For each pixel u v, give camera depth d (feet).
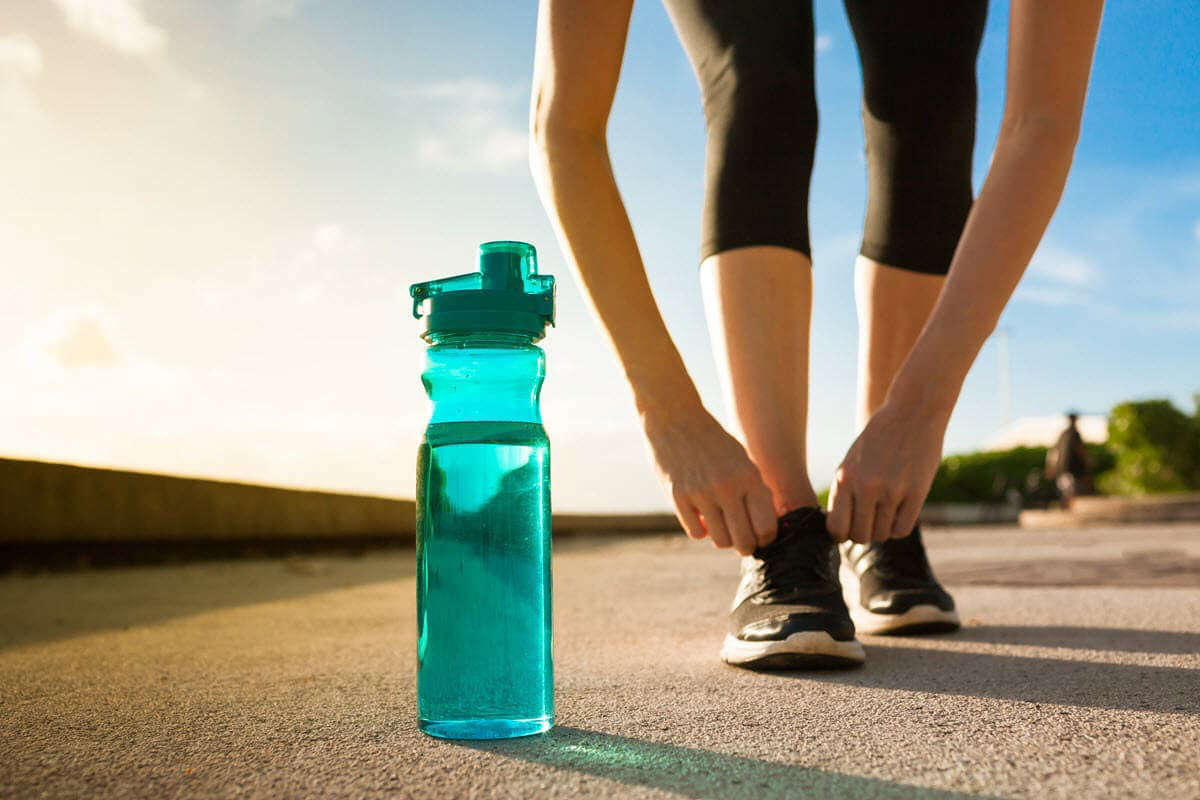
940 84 5.57
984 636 5.68
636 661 5.09
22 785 2.93
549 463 3.57
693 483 4.47
